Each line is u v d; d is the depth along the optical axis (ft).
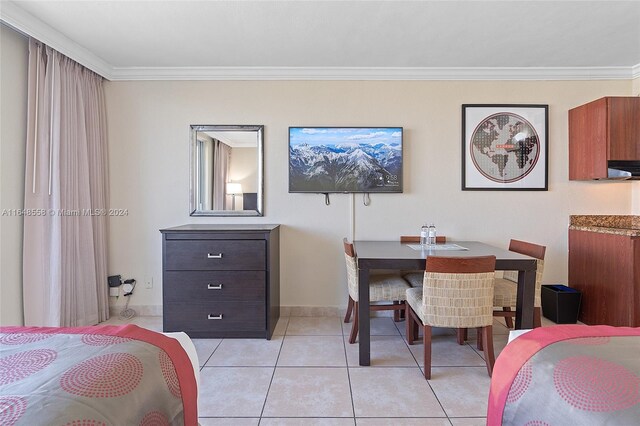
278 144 11.20
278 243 10.96
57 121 8.91
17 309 8.48
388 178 11.05
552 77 10.99
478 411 6.21
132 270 11.28
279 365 7.97
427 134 11.14
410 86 11.13
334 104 11.14
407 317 9.11
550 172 11.17
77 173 9.65
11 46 8.26
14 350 3.51
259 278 9.43
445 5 7.49
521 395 3.58
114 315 11.23
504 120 11.08
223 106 11.17
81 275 9.74
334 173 11.07
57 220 8.87
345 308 11.34
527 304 7.66
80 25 8.31
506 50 9.71
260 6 7.52
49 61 8.76
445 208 11.19
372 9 7.65
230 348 8.89
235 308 9.48
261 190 11.18
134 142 11.18
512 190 11.16
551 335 4.09
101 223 10.71
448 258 7.05
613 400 2.83
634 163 9.55
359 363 7.97
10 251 8.34
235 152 11.20
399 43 9.28
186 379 3.83
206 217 11.28
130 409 2.92
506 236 11.20
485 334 7.36
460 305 7.21
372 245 10.07
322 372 7.64
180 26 8.38
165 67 10.90
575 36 8.87
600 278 9.92
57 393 2.72
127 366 3.30
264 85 11.14
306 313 11.35
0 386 2.81
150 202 11.25
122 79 11.01
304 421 5.95
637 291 8.94
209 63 10.64
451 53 9.90
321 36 8.89
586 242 10.43
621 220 11.13
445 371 7.67
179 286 9.48
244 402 6.50
